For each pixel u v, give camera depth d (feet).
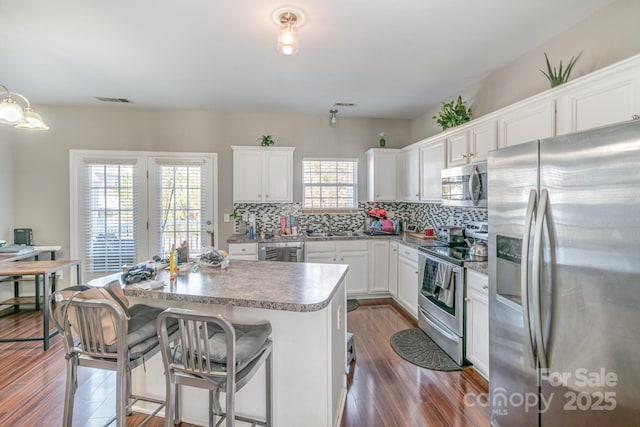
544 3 6.48
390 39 7.95
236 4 6.48
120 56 8.90
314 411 5.49
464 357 8.11
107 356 4.60
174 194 14.37
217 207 14.58
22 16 6.91
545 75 7.55
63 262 10.25
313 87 11.36
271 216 14.94
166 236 14.37
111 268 14.06
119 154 13.94
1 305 11.69
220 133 14.55
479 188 8.33
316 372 5.47
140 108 14.02
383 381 7.53
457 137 10.09
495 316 5.82
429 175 12.02
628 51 6.17
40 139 13.55
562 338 4.23
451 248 10.02
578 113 5.88
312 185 15.29
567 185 4.15
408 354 8.79
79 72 10.02
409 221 15.80
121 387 4.53
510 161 5.28
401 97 12.46
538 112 6.81
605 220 3.69
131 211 14.10
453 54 8.77
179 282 6.01
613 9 6.42
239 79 10.62
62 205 13.70
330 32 7.59
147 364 6.28
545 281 4.45
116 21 7.13
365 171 15.57
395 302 13.23
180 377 4.30
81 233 13.82
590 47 6.91
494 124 8.27
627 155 3.45
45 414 6.36
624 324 3.51
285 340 5.54
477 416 6.32
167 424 4.25
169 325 5.48
